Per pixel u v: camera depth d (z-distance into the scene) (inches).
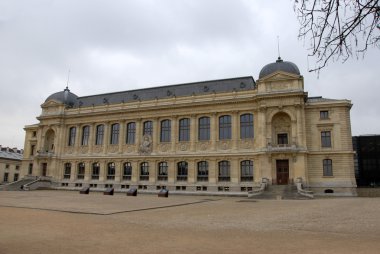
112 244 552.1
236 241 589.0
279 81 2453.2
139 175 2854.3
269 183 2310.5
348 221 864.3
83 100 3444.9
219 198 2034.9
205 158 2613.2
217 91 2770.7
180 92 2938.0
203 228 757.3
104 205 1332.4
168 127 2837.1
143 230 714.8
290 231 714.8
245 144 2517.2
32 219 864.9
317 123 2406.5
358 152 3221.0
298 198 1948.8
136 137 2918.3
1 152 4665.4
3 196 1861.5
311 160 2373.3
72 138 3267.7
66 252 485.1
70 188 3058.6
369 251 502.9
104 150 3031.5
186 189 2623.0
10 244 537.6
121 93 3289.9
